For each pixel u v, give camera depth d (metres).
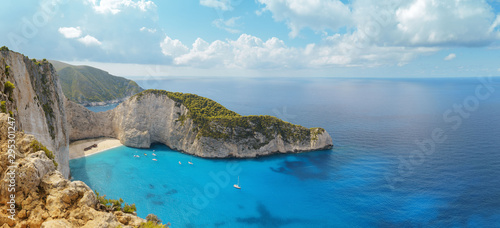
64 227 19.12
